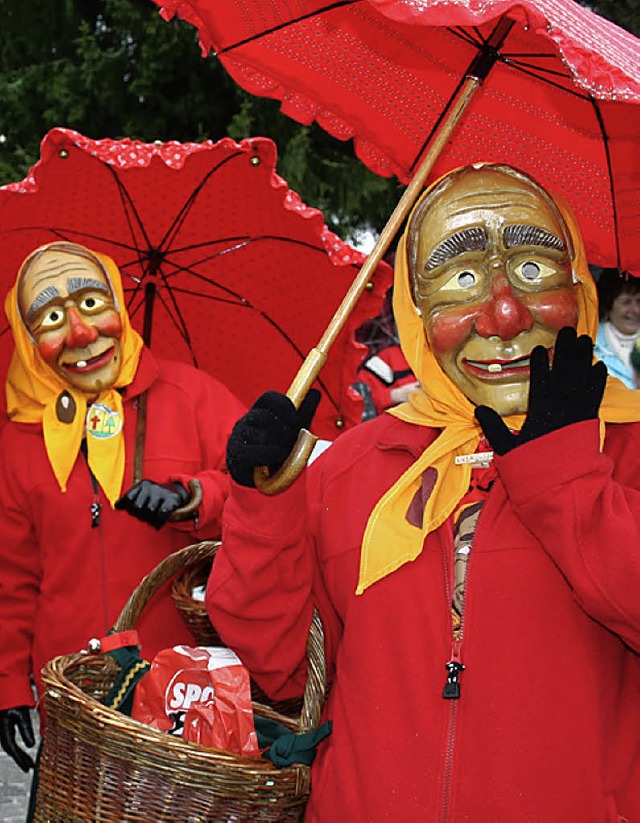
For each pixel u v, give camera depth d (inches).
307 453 135.6
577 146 160.4
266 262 246.8
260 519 141.6
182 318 261.4
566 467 128.2
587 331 157.3
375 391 364.2
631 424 143.7
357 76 165.9
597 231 166.4
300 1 156.2
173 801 135.4
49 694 143.7
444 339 146.6
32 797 187.5
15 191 219.8
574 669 131.6
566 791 128.0
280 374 261.1
